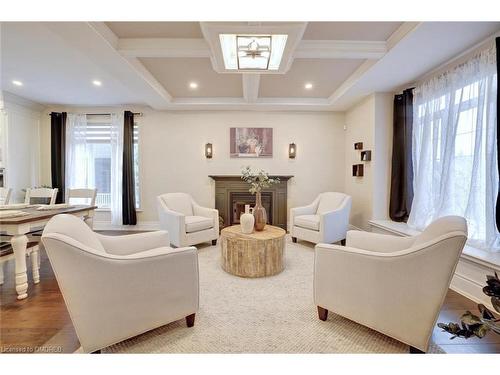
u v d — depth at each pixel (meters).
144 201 5.06
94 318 1.45
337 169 5.09
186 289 1.76
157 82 3.78
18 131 4.55
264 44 2.27
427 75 3.33
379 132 4.02
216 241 4.03
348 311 1.73
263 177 3.29
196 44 2.64
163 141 5.02
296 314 1.99
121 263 1.50
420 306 1.46
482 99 2.49
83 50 2.59
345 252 1.73
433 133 3.22
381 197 4.08
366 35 2.56
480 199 2.52
